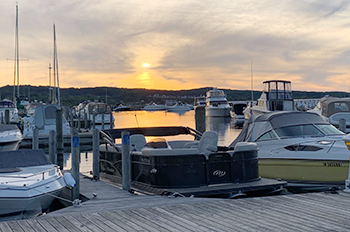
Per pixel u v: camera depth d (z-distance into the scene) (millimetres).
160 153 8227
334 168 10227
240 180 8648
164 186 8141
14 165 10172
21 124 33625
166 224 5219
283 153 11148
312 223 5215
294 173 10898
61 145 17719
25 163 10344
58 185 9391
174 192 7699
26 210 8672
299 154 10828
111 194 8586
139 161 8945
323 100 25078
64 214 6098
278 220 5383
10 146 20922
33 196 8570
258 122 12375
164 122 52625
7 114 32750
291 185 10977
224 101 58312
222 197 8180
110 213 5906
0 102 44344
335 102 24219
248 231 4844
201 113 18844
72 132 8781
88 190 9289
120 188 9492
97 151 11391
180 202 6797
